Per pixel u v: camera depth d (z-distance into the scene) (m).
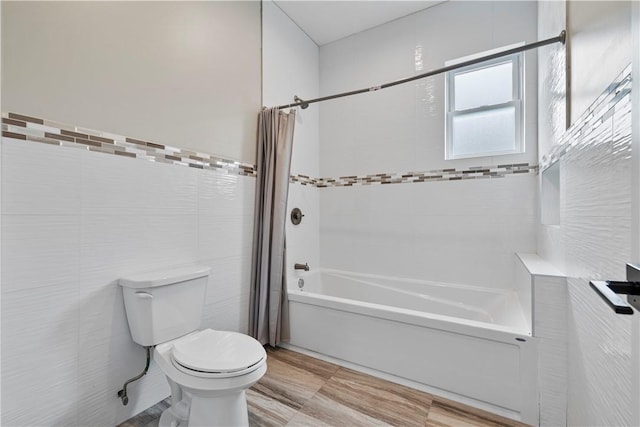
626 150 0.76
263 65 2.38
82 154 1.33
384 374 1.86
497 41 2.35
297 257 2.80
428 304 2.52
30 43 1.17
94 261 1.37
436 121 2.57
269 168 2.19
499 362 1.55
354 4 2.53
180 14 1.75
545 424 1.45
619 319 0.82
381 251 2.81
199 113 1.85
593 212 1.02
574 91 1.25
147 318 1.41
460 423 1.48
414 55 2.66
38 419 1.20
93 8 1.37
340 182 3.01
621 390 0.80
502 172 2.34
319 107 3.11
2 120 1.11
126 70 1.49
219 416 1.25
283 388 1.76
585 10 1.09
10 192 1.13
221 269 1.99
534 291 1.47
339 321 2.03
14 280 1.14
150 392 1.60
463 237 2.47
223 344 1.42
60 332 1.26
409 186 2.69
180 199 1.74
